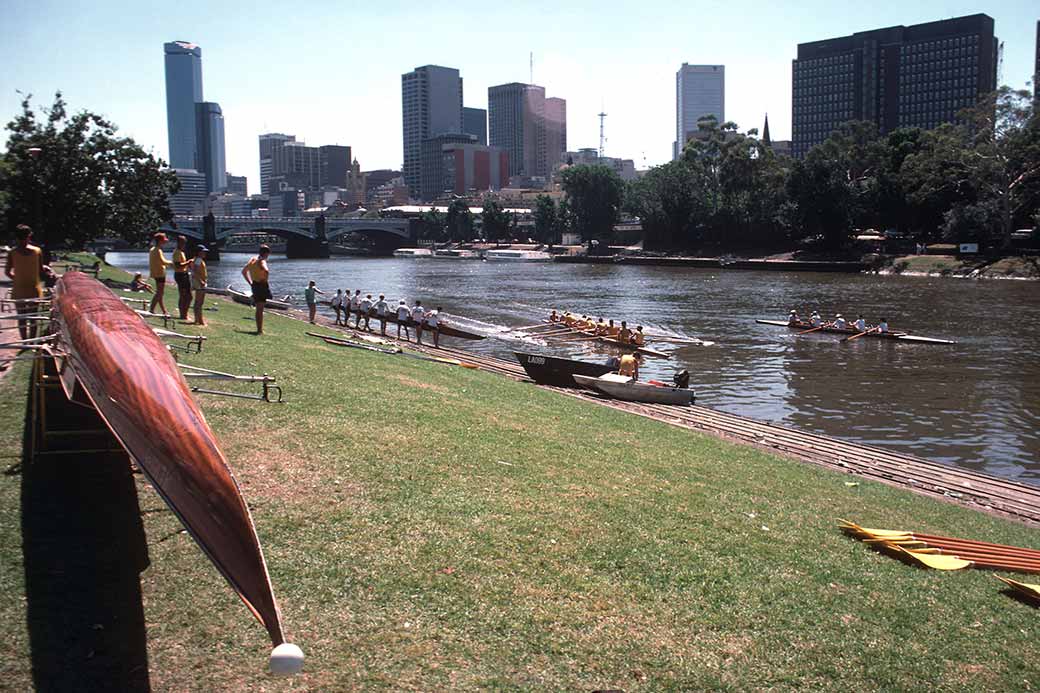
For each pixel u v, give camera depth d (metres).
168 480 6.58
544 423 17.92
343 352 25.42
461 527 10.30
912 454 23.42
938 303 65.69
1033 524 15.67
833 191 111.62
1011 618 9.80
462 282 95.12
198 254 24.14
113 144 54.50
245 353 20.02
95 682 6.64
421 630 7.93
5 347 10.18
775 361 39.00
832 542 11.89
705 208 131.62
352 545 9.45
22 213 51.16
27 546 8.51
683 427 22.12
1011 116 95.62
